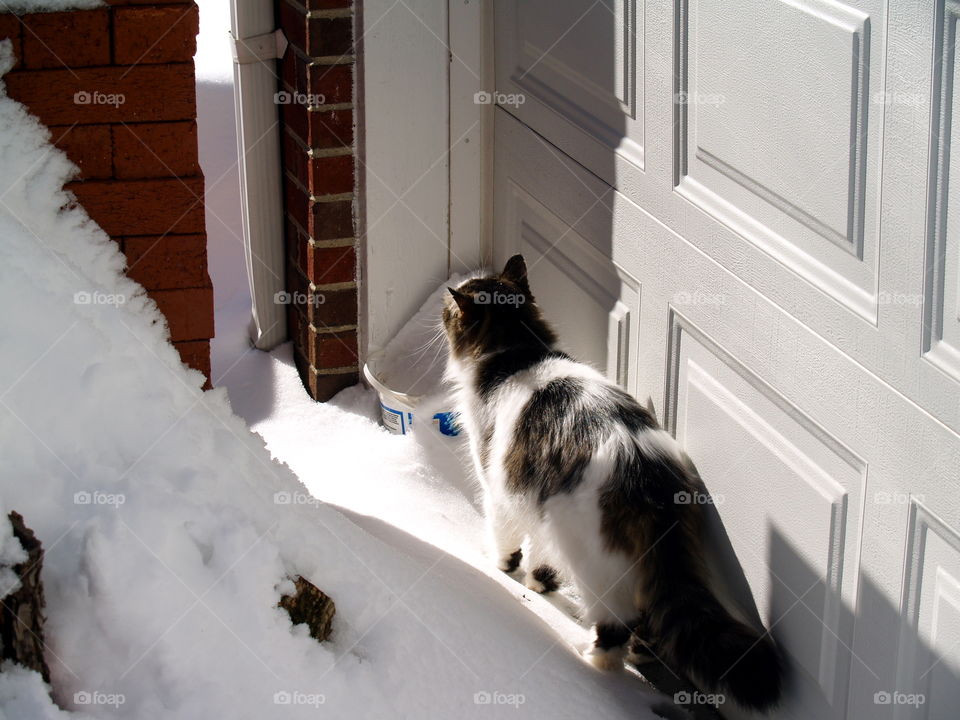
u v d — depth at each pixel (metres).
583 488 2.62
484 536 3.36
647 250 2.85
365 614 2.26
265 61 3.98
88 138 2.45
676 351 2.77
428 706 2.13
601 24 3.00
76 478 2.02
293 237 4.12
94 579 1.90
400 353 4.06
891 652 2.01
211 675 1.93
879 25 1.88
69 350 2.11
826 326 2.10
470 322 3.09
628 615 2.63
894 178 1.88
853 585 2.11
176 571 1.97
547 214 3.56
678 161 2.65
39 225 2.42
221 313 4.49
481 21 3.81
